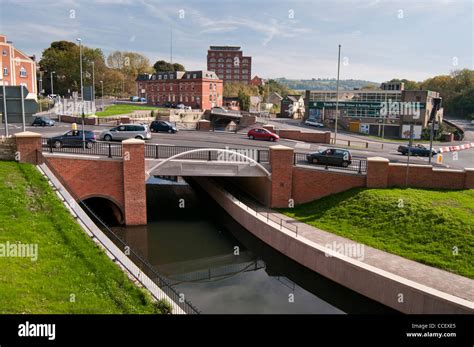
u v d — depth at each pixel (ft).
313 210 84.69
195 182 130.11
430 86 381.19
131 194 82.33
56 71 341.21
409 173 84.53
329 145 150.92
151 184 131.75
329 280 61.36
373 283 54.60
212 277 68.90
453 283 52.11
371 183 84.79
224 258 77.87
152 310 43.19
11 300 38.75
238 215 89.45
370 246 65.10
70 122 179.73
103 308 41.22
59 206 61.87
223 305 57.72
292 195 91.30
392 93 236.43
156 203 109.19
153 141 125.18
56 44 373.40
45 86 345.92
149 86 346.54
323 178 89.04
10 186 62.90
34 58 309.83
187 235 87.04
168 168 86.07
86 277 46.47
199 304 57.77
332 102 251.60
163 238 84.64
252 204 93.86
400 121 231.50
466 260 57.31
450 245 61.26
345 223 75.25
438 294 48.14
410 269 56.29
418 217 69.62
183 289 63.41
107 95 376.07
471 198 76.43
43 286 42.37
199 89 313.53
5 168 68.64
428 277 53.78
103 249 54.39
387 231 68.95
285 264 70.95
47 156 77.51
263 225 77.66
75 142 99.91
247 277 69.77
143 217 83.51
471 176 81.66
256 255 80.23
